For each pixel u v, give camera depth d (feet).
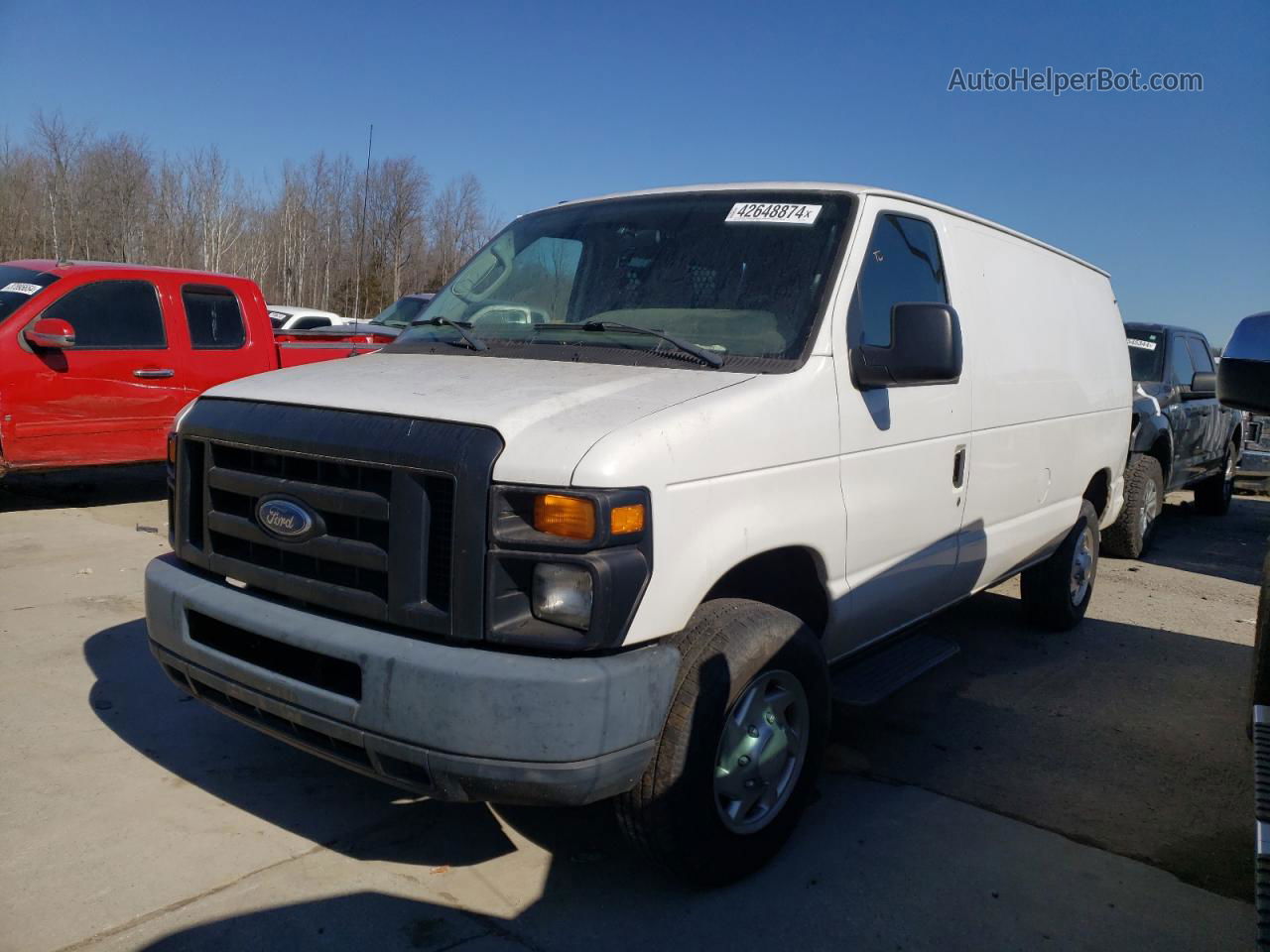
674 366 10.64
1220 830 12.17
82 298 26.35
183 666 10.26
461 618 8.47
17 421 25.17
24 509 27.86
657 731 8.91
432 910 9.75
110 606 18.84
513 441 8.57
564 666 8.30
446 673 8.29
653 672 8.76
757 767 10.19
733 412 9.71
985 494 14.65
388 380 10.30
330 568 9.37
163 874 10.16
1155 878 10.98
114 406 26.78
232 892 9.89
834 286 11.37
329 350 32.27
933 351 11.00
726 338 11.22
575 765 8.27
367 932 9.36
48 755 12.66
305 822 11.35
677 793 9.27
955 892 10.51
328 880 10.20
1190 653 19.45
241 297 29.68
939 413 13.08
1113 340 20.36
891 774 13.41
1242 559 29.84
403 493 8.71
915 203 13.46
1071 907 10.33
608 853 10.99
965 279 14.26
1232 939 9.89
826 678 10.91
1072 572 19.65
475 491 8.44
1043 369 16.47
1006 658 18.61
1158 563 28.43
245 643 9.88
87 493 30.81
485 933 9.43
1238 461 39.45
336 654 8.82
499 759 8.24
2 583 20.11
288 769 12.65
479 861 10.71
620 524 8.39
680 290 11.97
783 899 10.21
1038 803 12.72
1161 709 16.29
